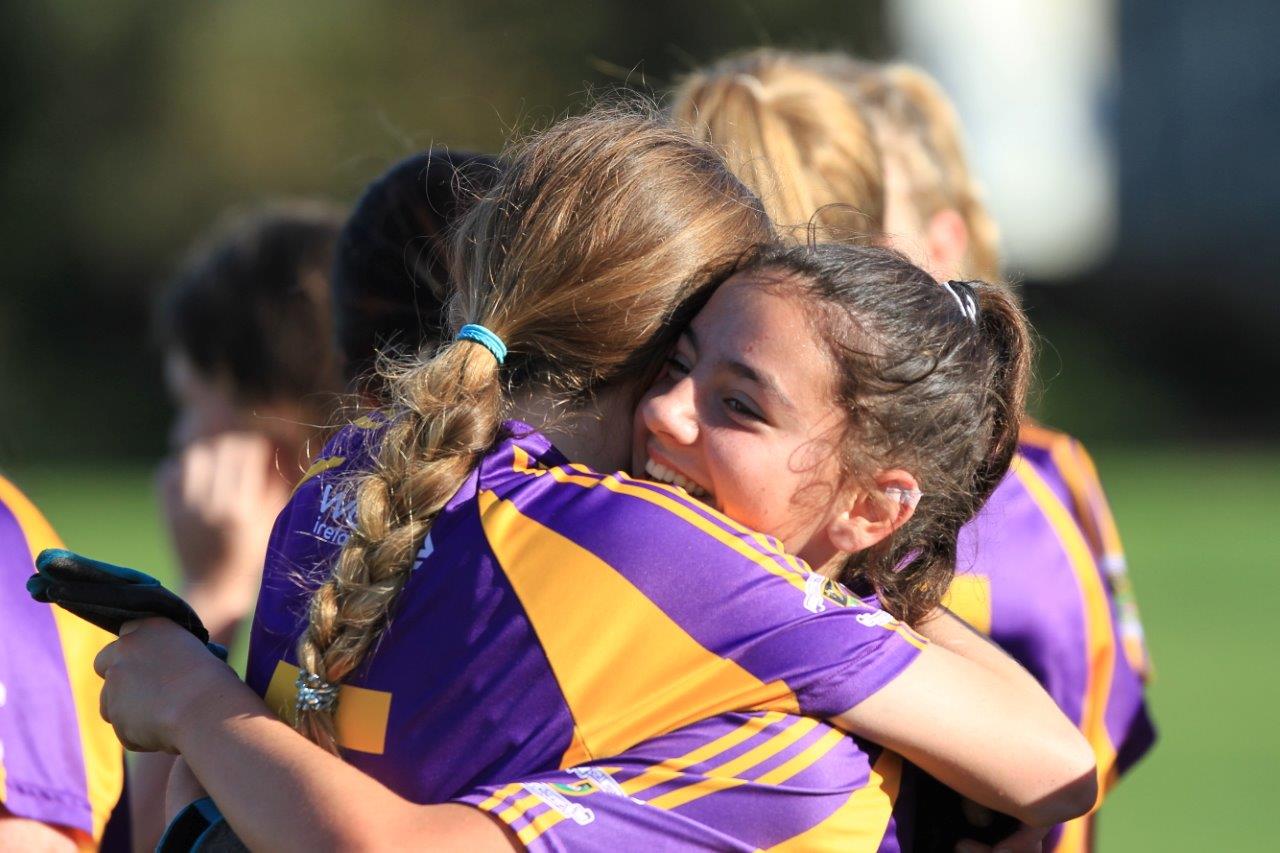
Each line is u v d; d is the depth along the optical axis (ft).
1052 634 27.20
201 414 38.93
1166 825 64.75
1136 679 30.17
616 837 18.29
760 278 20.71
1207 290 244.22
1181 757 74.90
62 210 226.38
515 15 207.82
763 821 18.79
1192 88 266.36
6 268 224.53
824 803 19.06
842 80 34.50
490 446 20.61
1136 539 133.69
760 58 34.88
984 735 19.70
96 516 136.77
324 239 38.52
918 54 251.60
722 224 21.58
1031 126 263.90
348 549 19.89
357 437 22.41
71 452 217.15
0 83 227.20
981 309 22.49
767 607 19.26
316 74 216.74
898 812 20.26
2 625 24.18
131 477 185.16
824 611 19.49
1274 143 262.47
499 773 18.90
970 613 26.30
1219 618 103.19
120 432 220.02
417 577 19.81
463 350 20.77
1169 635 98.78
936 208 33.94
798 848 18.88
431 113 159.02
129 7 227.61
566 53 205.26
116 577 21.18
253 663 21.17
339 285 26.81
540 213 21.13
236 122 223.10
